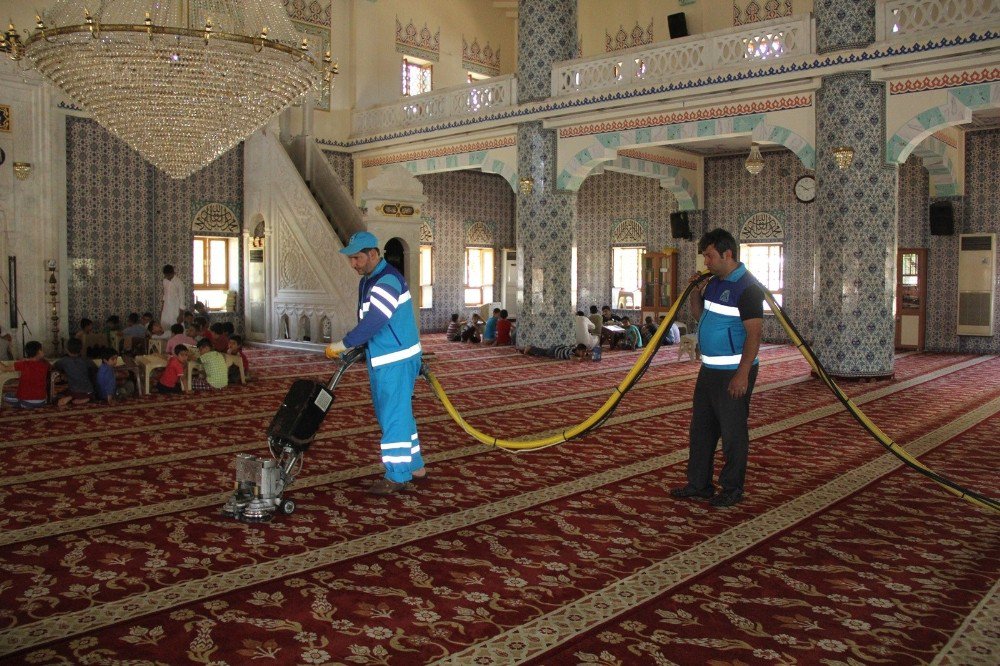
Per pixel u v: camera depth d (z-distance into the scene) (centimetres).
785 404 752
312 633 262
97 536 357
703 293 417
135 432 595
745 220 1493
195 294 1311
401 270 1148
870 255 897
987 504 382
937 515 400
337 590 298
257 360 1085
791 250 1444
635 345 1331
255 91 646
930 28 831
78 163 1176
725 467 416
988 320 1270
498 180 1752
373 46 1455
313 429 402
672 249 1559
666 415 691
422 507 408
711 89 981
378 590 299
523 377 952
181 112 643
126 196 1227
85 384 721
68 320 1170
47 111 1127
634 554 340
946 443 579
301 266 1216
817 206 923
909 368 1067
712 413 419
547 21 1145
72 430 600
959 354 1274
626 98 1056
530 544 352
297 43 712
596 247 1694
